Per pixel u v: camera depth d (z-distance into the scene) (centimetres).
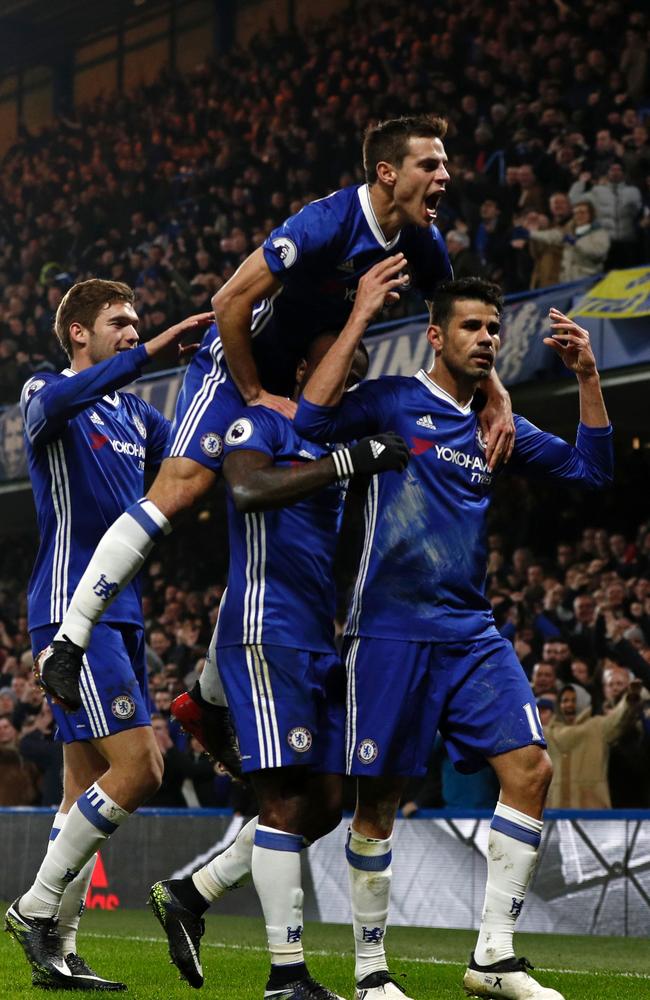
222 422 517
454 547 498
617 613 1366
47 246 2880
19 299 2775
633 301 1445
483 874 1068
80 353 638
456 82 2234
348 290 528
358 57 2538
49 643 600
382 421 506
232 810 1196
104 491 612
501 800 493
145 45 3391
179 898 538
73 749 611
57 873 565
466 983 496
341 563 1992
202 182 2611
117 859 1262
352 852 499
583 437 555
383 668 489
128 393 656
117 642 584
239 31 3191
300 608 491
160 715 1435
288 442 503
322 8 2997
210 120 2858
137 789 573
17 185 3306
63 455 607
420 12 2486
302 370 540
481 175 1880
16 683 1748
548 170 1844
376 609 494
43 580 606
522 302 1552
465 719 494
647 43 1888
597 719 1160
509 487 1789
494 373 529
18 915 568
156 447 663
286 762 478
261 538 491
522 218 1784
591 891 1010
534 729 490
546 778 491
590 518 1680
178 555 2247
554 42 2089
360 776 491
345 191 521
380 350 1634
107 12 3434
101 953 749
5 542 2645
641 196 1638
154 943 836
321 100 2545
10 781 1522
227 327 504
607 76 1973
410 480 498
